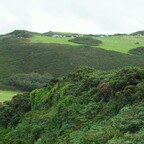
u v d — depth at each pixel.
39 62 113.56
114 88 21.91
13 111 30.28
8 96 71.94
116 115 19.19
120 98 20.47
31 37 156.25
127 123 16.97
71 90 26.58
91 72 28.75
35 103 29.92
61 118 23.08
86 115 21.45
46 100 28.92
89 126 19.91
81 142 17.19
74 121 21.66
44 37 159.25
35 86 90.38
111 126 17.34
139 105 18.61
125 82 21.75
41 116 25.81
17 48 129.38
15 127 28.23
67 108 23.30
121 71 23.22
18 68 110.94
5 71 107.12
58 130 22.28
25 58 118.75
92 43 140.12
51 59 114.25
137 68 22.92
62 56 115.25
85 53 117.19
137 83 21.44
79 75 28.27
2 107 31.42
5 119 29.83
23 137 25.09
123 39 164.12
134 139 14.56
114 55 114.69
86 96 23.81
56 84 29.95
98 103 22.14
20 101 30.98
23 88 90.19
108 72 26.83
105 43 143.75
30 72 106.81
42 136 22.94
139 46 140.00
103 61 108.50
